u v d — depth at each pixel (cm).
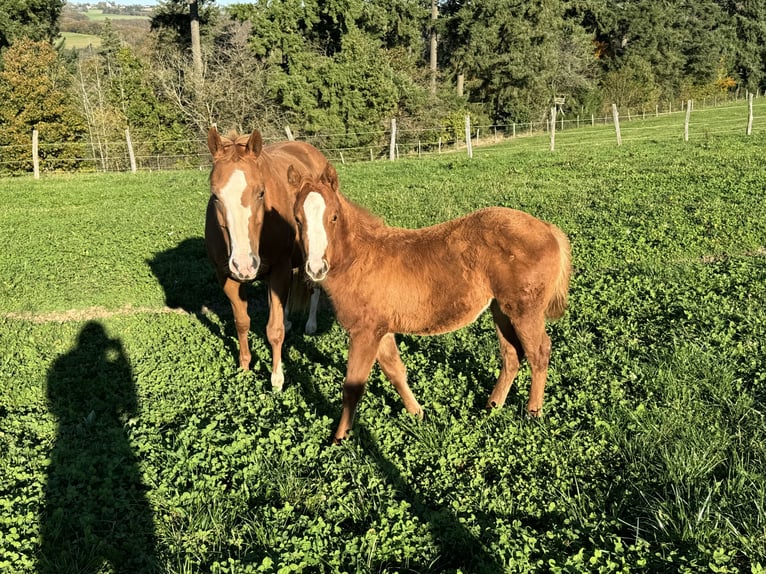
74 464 489
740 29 6669
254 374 679
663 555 376
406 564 389
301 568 379
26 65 3191
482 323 757
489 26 4522
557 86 4812
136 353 741
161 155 3303
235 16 3806
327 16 3966
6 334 813
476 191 1570
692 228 1080
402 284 513
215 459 492
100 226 1409
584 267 941
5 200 1808
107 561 397
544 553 386
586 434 505
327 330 814
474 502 439
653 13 5506
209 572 388
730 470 434
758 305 714
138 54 4566
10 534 408
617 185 1518
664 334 666
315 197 482
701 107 5375
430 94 4122
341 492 459
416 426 532
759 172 1505
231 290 668
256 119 3675
